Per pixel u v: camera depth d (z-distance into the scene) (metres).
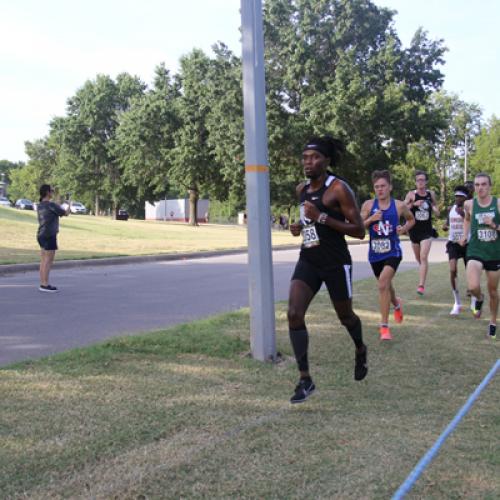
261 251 5.72
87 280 12.69
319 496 3.04
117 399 4.39
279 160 41.53
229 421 4.02
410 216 7.09
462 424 4.09
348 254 4.71
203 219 79.75
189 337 6.42
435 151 63.16
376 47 40.75
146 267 15.95
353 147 36.53
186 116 47.62
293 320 4.45
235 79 39.97
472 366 5.63
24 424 3.86
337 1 39.84
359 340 4.91
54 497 2.96
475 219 7.16
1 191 158.50
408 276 13.29
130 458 3.41
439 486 3.18
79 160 62.72
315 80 39.25
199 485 3.12
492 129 63.56
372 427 4.00
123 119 54.66
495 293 7.02
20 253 17.22
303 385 4.36
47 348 6.33
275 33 39.91
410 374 5.34
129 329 7.44
